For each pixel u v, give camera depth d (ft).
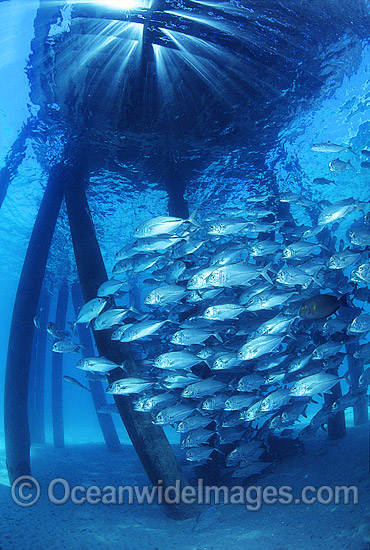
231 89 15.76
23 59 14.88
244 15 13.06
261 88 15.96
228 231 12.39
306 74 15.81
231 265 10.44
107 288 11.84
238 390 11.86
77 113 16.31
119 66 14.57
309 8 13.01
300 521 9.74
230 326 12.38
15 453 14.92
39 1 12.71
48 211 17.10
